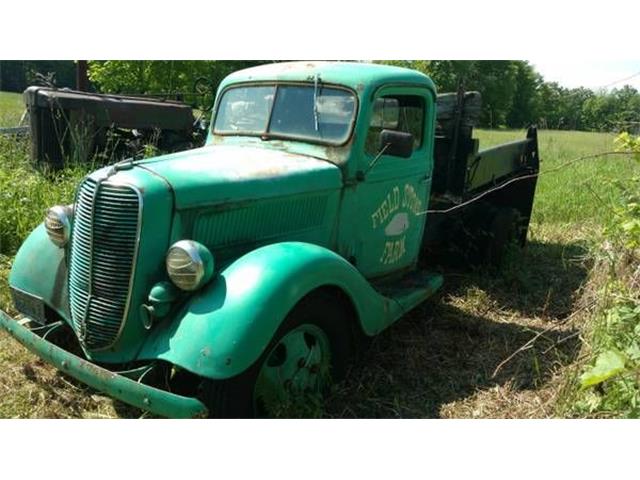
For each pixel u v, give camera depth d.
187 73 13.70
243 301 2.93
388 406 3.66
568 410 3.36
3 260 5.49
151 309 3.04
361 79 4.09
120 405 3.53
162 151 9.41
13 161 8.30
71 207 3.59
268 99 4.38
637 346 3.18
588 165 10.77
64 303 3.56
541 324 5.02
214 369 2.81
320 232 3.97
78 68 12.24
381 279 4.66
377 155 4.11
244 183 3.45
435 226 5.84
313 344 3.47
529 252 7.07
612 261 4.21
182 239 3.20
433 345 4.56
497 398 3.77
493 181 6.53
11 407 3.41
